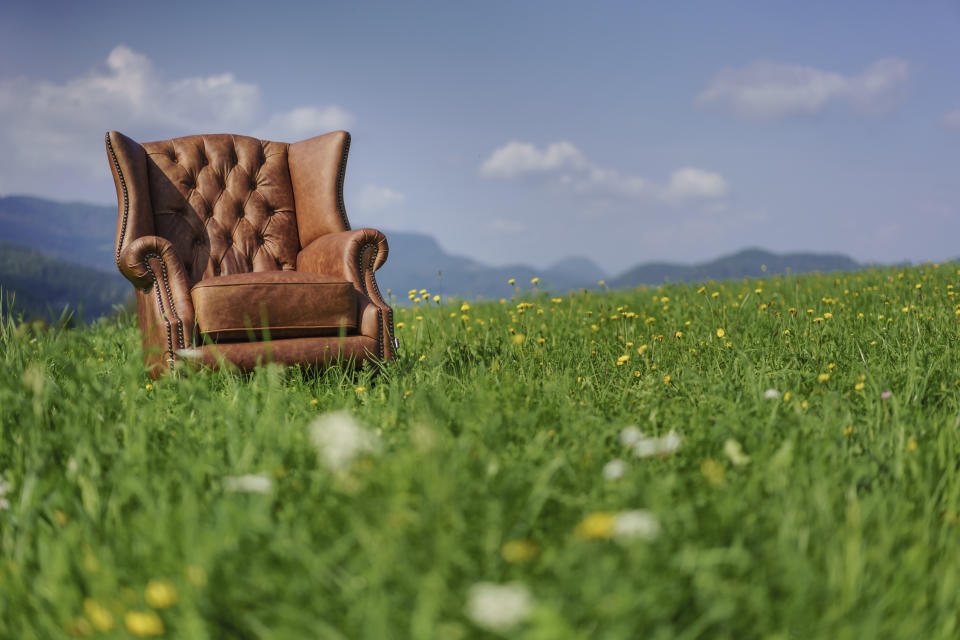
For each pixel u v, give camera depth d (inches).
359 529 55.6
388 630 47.3
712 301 235.9
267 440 83.7
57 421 92.8
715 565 54.6
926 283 263.4
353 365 168.9
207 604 52.2
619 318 203.2
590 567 50.1
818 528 61.6
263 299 163.0
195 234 199.5
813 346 149.0
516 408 101.2
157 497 71.4
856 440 91.0
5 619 57.3
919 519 68.0
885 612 53.6
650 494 62.9
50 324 124.6
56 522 70.6
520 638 45.3
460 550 54.9
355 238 184.4
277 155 216.4
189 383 106.7
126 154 178.9
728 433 87.2
